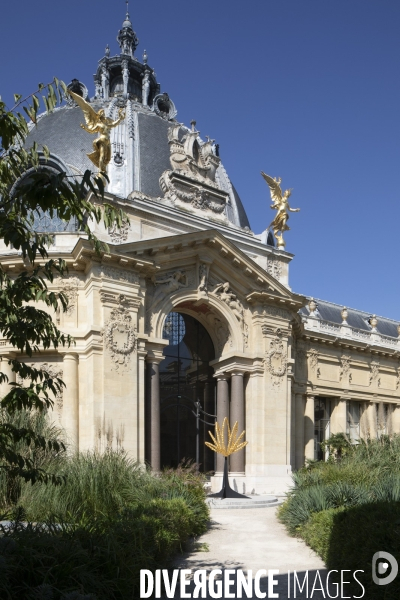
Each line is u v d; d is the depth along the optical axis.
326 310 59.16
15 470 9.96
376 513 14.62
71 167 39.97
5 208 9.25
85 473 17.75
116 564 11.86
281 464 38.66
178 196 39.78
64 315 34.03
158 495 20.08
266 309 40.19
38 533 11.74
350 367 53.72
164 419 39.81
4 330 9.79
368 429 45.06
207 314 40.69
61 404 33.47
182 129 46.88
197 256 37.97
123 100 46.41
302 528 20.48
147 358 35.19
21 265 34.03
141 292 34.56
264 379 39.19
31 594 9.29
